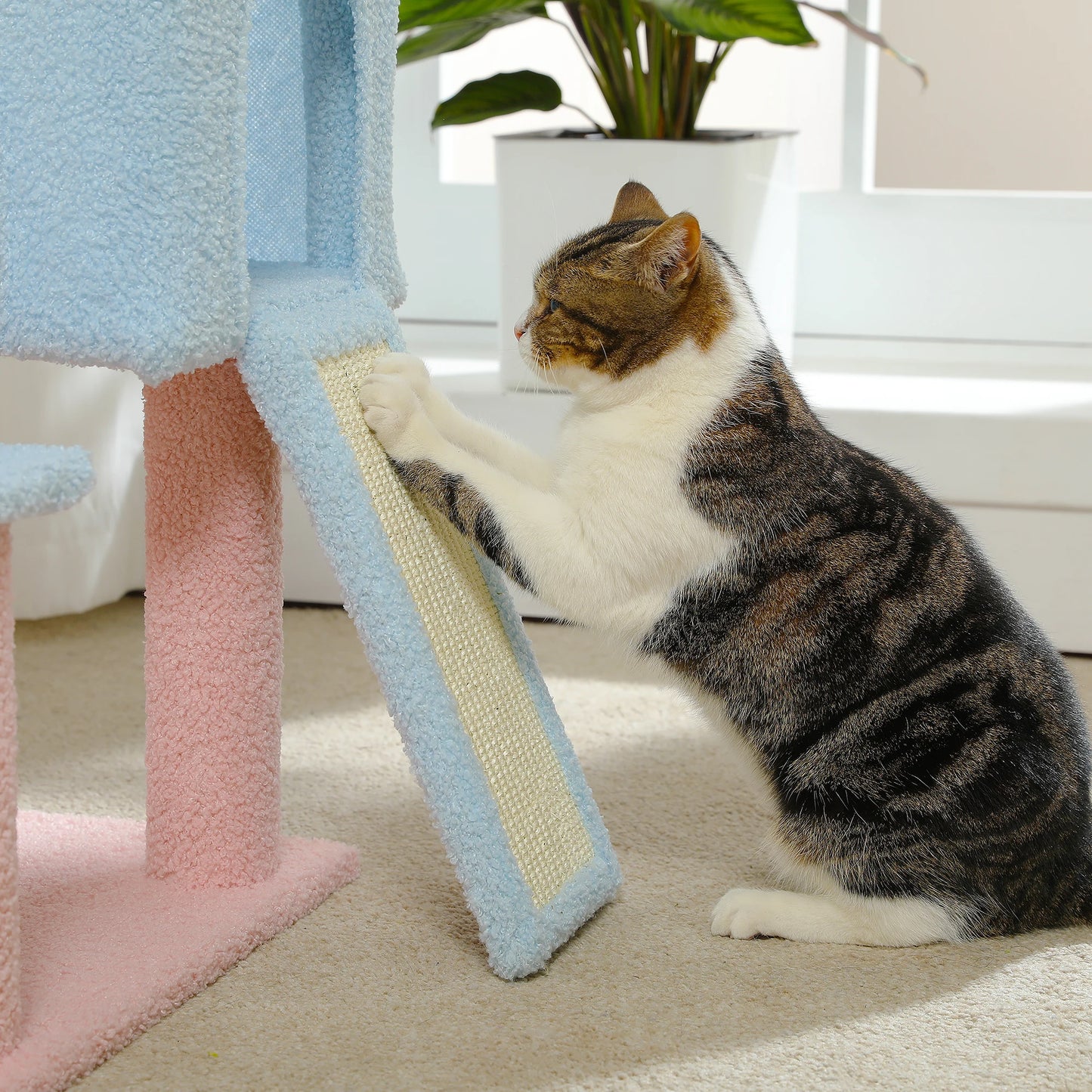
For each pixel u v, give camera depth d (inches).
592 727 71.1
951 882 50.2
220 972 47.4
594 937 50.8
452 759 46.8
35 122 41.4
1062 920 52.1
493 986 47.0
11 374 76.7
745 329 53.1
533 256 82.3
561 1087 41.4
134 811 60.1
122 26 40.2
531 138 81.4
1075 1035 44.8
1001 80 95.7
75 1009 43.1
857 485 52.4
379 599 46.5
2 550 38.2
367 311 50.8
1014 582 81.3
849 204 95.6
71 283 42.1
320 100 50.9
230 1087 41.2
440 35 78.8
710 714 54.1
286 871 52.7
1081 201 92.7
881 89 97.6
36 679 76.4
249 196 54.9
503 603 53.6
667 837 59.1
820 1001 46.7
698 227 49.9
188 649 49.7
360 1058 42.7
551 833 51.1
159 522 49.5
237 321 44.3
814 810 51.5
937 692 50.5
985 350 96.0
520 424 83.7
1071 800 51.0
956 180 98.5
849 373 93.2
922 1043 44.2
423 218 101.1
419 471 49.7
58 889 50.9
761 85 97.3
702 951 49.9
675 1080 41.9
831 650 50.9
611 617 51.9
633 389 52.1
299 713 72.3
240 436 48.6
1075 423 78.0
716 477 50.4
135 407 84.3
